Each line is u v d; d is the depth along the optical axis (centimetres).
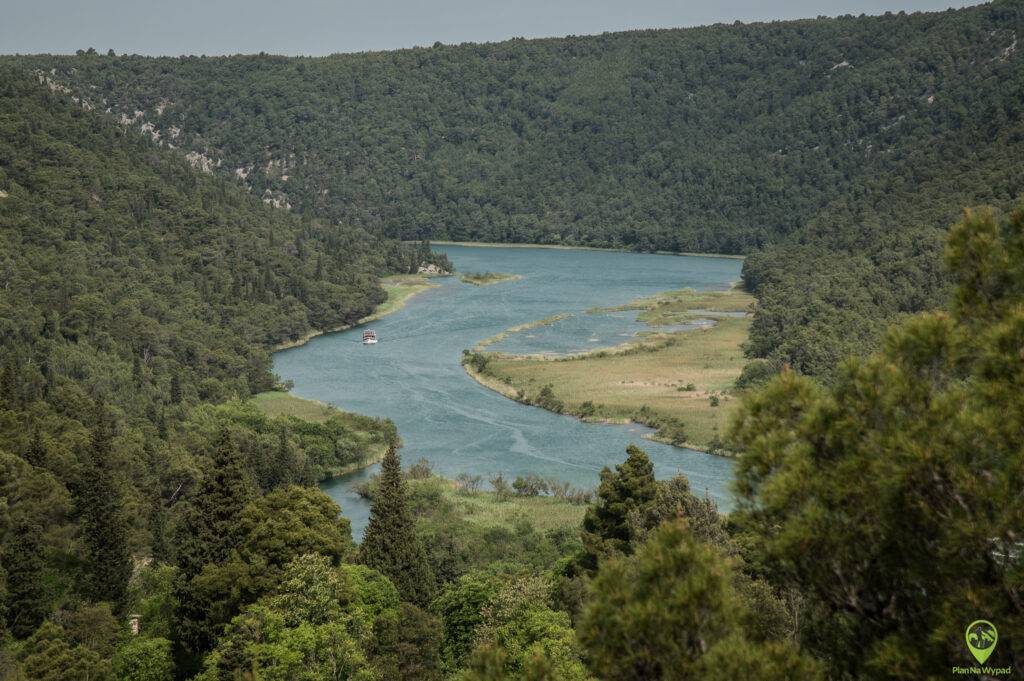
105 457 8981
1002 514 2208
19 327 18050
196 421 16438
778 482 2589
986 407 2370
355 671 6550
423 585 8644
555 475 14962
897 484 2369
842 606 2539
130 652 7544
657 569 2488
